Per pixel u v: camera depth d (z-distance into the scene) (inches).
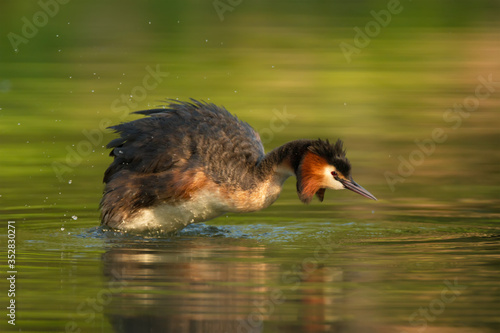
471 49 1595.7
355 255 535.5
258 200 615.2
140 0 1830.7
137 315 416.5
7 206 671.1
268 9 1966.0
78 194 713.6
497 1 2073.1
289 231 612.4
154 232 613.0
